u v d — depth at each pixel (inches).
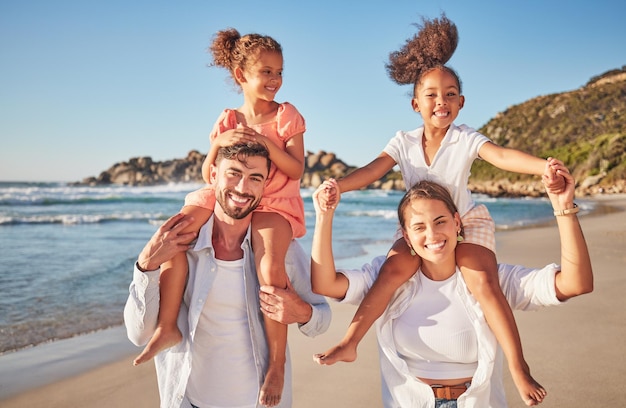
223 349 99.6
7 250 550.0
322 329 105.3
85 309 297.6
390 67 124.8
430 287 102.2
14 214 1077.1
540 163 98.7
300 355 211.9
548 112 3789.4
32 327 261.6
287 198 112.3
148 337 102.9
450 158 114.1
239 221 103.4
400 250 104.3
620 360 193.0
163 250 95.0
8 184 3595.0
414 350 100.7
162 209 1266.0
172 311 99.9
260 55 121.3
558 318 246.1
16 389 183.6
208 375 99.7
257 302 102.2
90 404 171.9
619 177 2137.1
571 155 2522.1
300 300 98.9
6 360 213.5
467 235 104.7
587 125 3491.6
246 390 99.4
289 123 120.1
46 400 175.0
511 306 104.0
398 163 121.6
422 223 96.3
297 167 113.7
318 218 97.0
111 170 4340.6
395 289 101.4
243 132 103.5
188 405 100.5
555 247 531.5
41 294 335.6
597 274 342.3
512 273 103.7
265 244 102.7
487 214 107.8
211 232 102.0
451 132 115.8
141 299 95.9
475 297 99.1
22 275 401.7
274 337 100.3
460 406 95.7
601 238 551.5
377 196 2261.3
